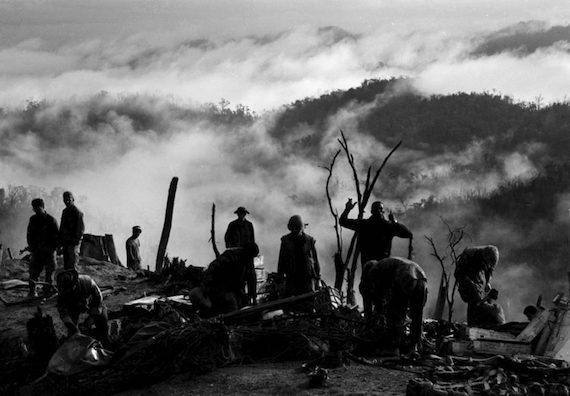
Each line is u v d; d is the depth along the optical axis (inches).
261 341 463.5
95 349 442.3
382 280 463.8
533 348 465.4
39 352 476.7
